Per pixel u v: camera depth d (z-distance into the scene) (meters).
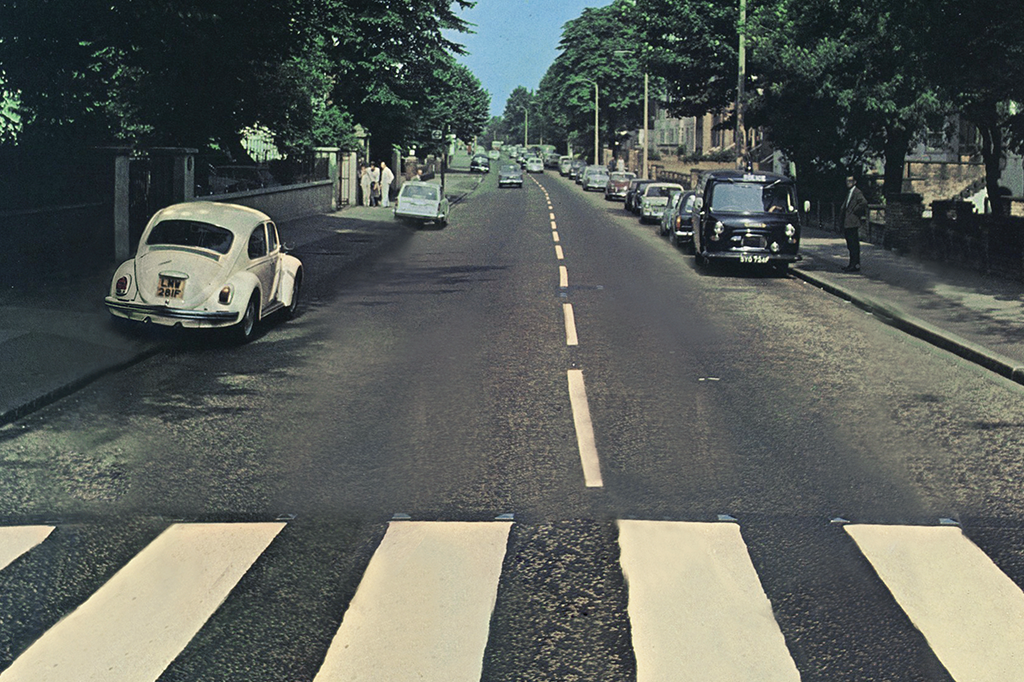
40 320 13.29
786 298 18.25
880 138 31.28
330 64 40.38
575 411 9.52
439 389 10.45
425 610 5.11
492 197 60.38
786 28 32.44
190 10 18.75
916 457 8.10
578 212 46.03
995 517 6.65
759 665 4.54
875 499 7.01
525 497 6.99
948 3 17.39
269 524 6.40
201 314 12.50
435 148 69.62
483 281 20.08
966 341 12.96
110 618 5.01
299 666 4.52
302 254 25.36
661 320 15.31
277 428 8.86
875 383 10.99
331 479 7.39
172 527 6.34
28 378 10.19
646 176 70.25
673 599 5.25
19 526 6.34
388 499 6.93
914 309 15.90
